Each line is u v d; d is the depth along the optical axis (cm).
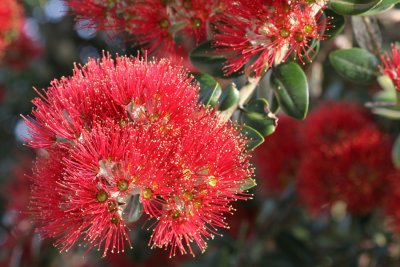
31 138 40
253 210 76
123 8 46
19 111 104
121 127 39
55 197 39
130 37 50
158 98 39
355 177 62
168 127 39
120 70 40
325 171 62
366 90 73
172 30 46
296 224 75
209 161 39
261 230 73
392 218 62
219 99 44
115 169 38
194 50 46
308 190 63
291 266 72
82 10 47
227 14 42
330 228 74
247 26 41
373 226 71
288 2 40
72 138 39
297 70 43
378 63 50
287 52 42
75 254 83
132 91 39
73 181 38
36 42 98
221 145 39
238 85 48
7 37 83
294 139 69
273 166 69
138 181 38
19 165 91
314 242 74
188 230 39
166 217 39
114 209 38
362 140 62
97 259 82
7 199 91
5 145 103
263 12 40
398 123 66
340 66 50
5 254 85
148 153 38
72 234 39
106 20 47
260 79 44
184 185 38
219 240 71
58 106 40
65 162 38
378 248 71
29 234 85
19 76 101
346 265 72
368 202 62
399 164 59
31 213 41
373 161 62
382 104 51
